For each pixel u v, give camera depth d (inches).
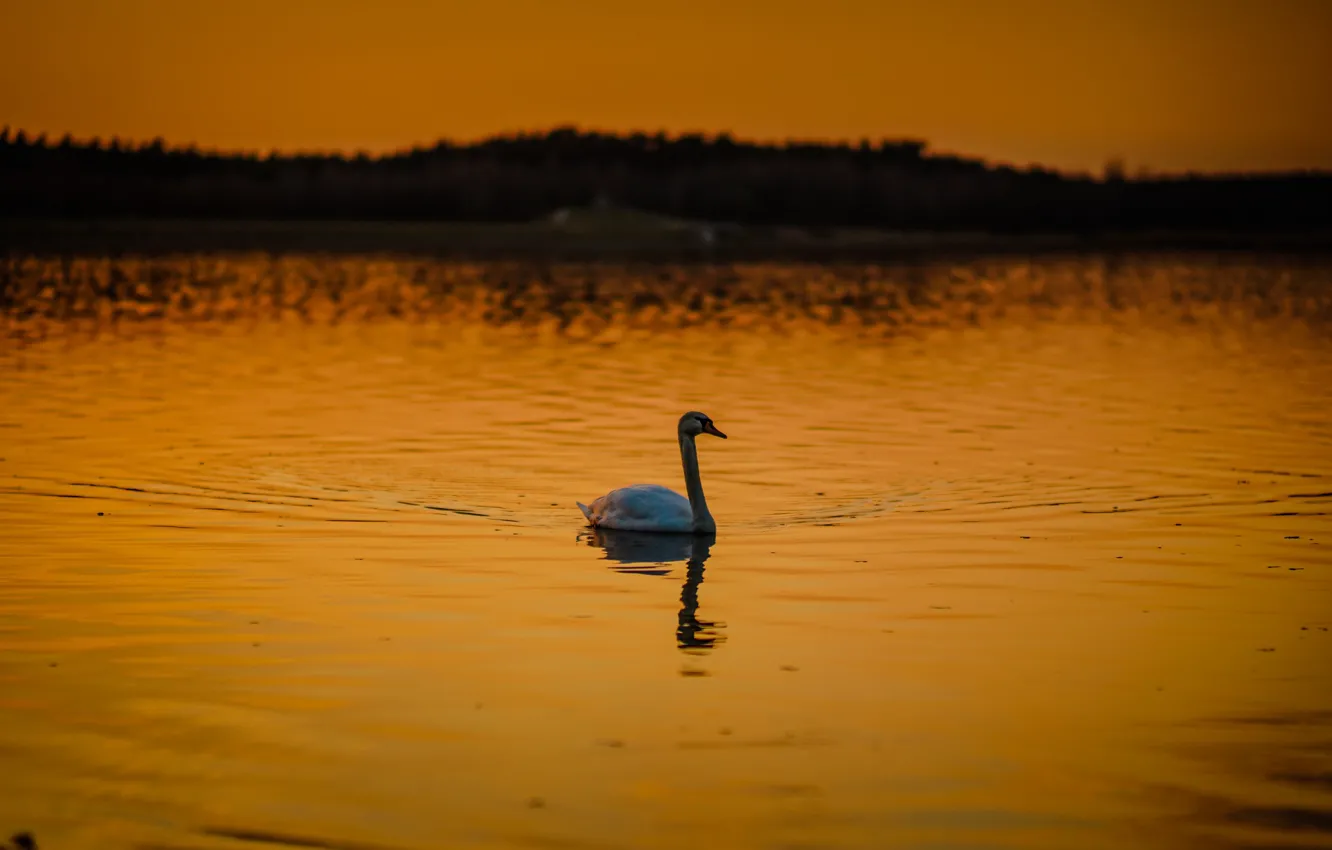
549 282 3720.5
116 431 1341.0
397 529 968.3
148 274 3752.5
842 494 1088.8
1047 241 6589.6
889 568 874.8
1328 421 1438.2
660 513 965.2
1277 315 2802.7
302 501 1051.3
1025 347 2212.1
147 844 515.8
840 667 695.7
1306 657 709.3
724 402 1585.9
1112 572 864.3
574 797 551.5
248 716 628.7
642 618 773.3
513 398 1603.1
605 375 1828.2
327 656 706.8
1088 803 548.4
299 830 526.3
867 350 2156.7
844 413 1503.4
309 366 1894.7
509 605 794.8
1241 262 4854.8
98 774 570.3
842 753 592.7
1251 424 1421.0
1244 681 676.1
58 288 3189.0
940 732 615.2
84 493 1065.5
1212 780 568.7
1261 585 835.4
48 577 840.3
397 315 2714.1
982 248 6003.9
